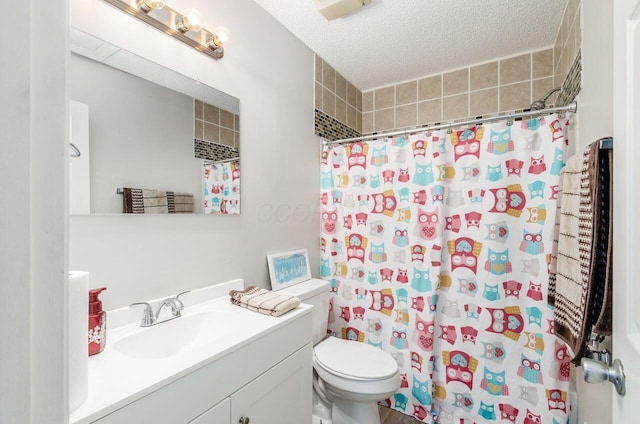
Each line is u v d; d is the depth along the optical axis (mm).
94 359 810
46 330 280
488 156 1597
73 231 903
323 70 2084
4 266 246
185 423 757
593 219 794
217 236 1352
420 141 1766
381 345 1870
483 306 1598
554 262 1405
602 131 971
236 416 898
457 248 1675
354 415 1470
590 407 1129
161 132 1140
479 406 1595
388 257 1869
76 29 915
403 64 2139
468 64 2135
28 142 261
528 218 1505
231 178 1418
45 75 275
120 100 1018
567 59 1501
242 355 922
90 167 943
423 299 1720
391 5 1548
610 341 807
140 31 1073
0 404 243
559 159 1419
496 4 1534
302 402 1204
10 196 249
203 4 1268
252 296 1259
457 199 1682
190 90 1240
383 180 1901
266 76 1611
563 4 1521
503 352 1551
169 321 1076
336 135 2225
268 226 1634
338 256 2043
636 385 519
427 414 1677
